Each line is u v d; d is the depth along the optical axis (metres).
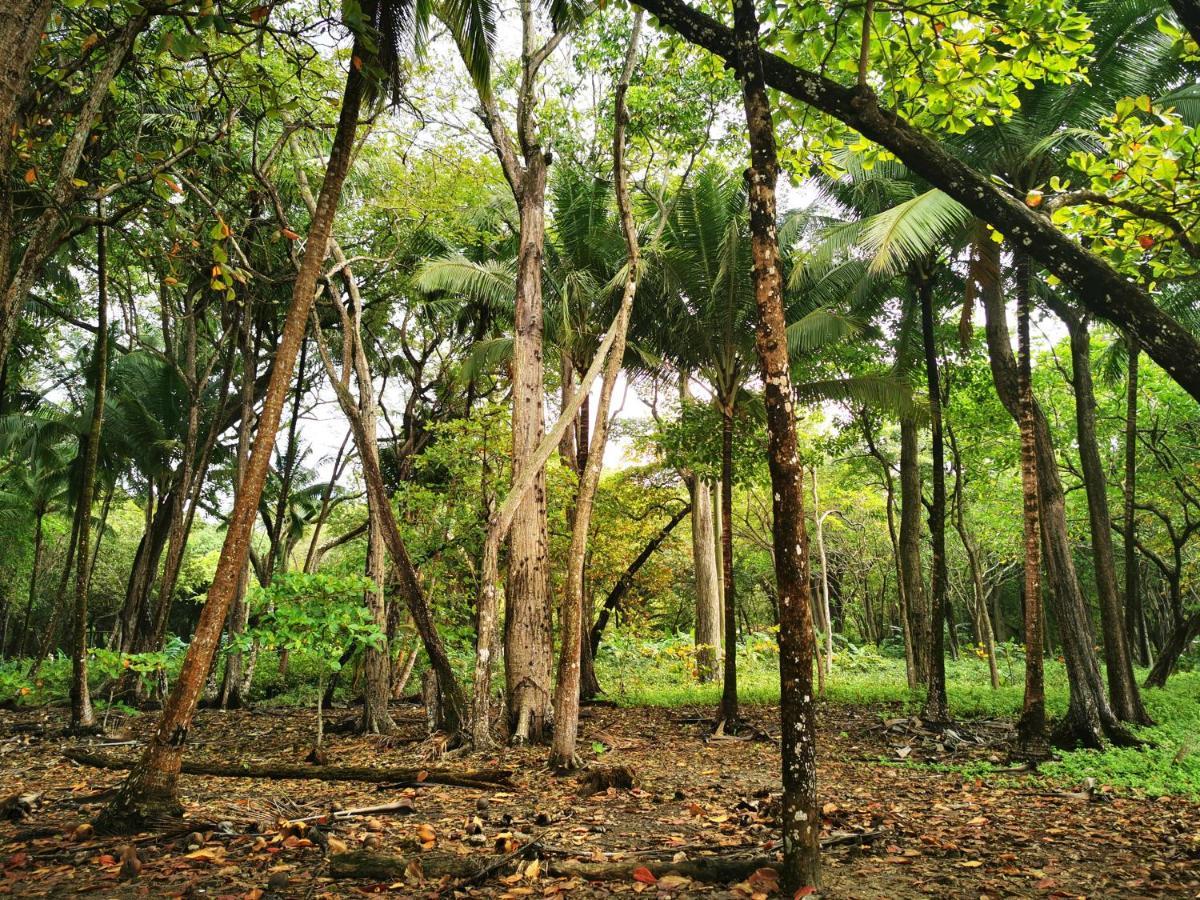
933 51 4.93
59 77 6.54
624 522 20.84
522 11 11.88
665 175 14.72
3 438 21.70
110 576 34.62
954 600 34.81
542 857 4.59
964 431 17.67
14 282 6.42
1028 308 10.36
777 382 4.07
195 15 5.18
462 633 14.25
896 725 12.46
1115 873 4.65
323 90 10.02
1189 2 3.62
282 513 20.05
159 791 5.07
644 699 17.72
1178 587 19.42
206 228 10.21
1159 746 10.18
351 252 16.84
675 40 5.68
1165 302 14.16
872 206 14.38
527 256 11.95
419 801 6.62
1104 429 19.52
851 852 5.02
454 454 14.66
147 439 20.52
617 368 9.18
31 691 15.89
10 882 3.95
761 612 41.03
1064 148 10.48
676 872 4.24
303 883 4.02
